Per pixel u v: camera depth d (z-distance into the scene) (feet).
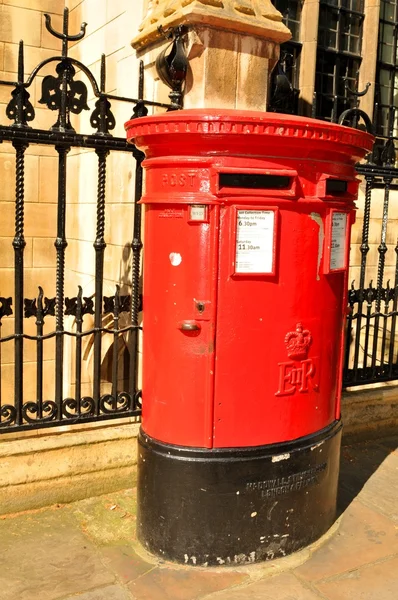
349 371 14.06
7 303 10.19
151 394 8.98
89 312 10.98
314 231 8.54
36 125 20.99
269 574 8.68
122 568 8.78
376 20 21.34
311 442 9.06
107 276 19.27
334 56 21.30
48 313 10.62
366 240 13.65
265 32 12.50
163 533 8.89
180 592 8.25
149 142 8.28
